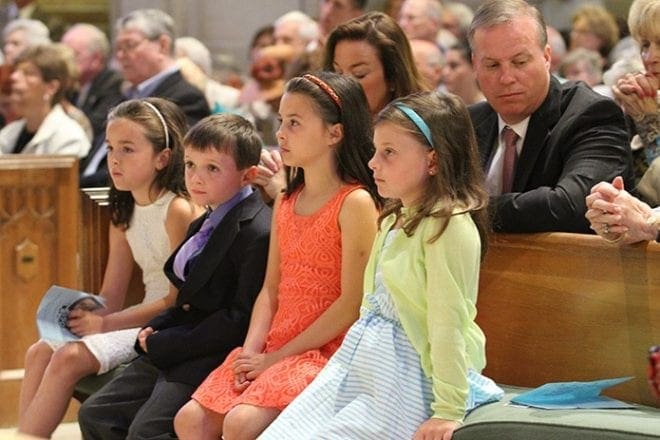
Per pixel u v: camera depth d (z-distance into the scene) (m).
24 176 7.14
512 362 5.46
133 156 6.27
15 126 9.58
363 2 11.18
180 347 5.77
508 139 5.81
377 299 5.10
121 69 10.18
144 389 5.94
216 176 5.82
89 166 9.34
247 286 5.77
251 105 10.85
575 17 11.37
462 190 5.01
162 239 6.35
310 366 5.30
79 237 7.08
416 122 4.98
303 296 5.47
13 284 7.23
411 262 4.98
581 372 5.25
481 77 5.73
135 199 6.43
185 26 13.72
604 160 5.54
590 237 5.20
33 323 7.28
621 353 5.14
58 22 13.06
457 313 4.84
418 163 5.00
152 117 6.32
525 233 5.42
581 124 5.62
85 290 6.99
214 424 5.42
